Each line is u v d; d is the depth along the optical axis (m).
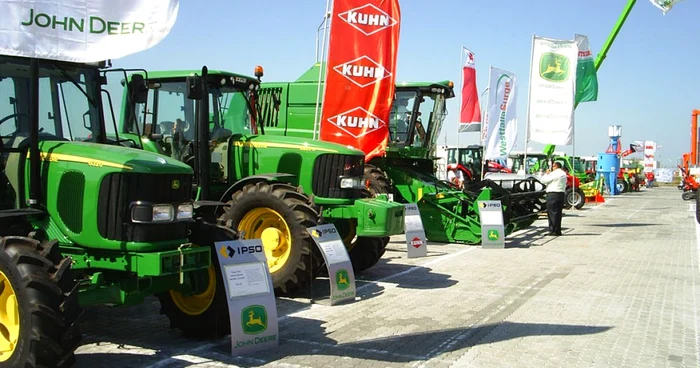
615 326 6.21
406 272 8.99
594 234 14.16
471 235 11.62
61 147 4.89
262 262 5.35
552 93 15.27
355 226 8.72
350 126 9.69
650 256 10.90
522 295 7.54
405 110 12.55
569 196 22.20
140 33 4.54
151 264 4.52
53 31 4.39
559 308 6.91
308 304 6.95
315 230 6.86
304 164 8.02
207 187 7.54
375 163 12.38
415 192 12.09
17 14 4.31
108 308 6.63
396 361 5.02
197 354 5.10
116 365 4.79
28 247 4.20
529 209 13.78
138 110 8.27
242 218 7.36
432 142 13.06
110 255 4.72
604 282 8.45
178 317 5.51
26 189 4.91
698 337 5.88
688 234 14.34
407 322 6.22
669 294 7.75
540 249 11.49
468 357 5.16
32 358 3.96
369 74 9.66
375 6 9.64
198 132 7.73
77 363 4.81
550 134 15.32
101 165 4.67
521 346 5.49
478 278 8.59
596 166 36.16
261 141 8.20
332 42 9.64
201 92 7.07
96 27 4.49
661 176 56.56
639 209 22.75
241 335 5.08
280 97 11.70
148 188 4.67
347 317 6.39
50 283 4.05
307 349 5.29
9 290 4.25
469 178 17.91
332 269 6.87
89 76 5.57
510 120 17.52
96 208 4.65
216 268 5.31
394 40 9.68
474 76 17.31
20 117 5.11
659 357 5.25
